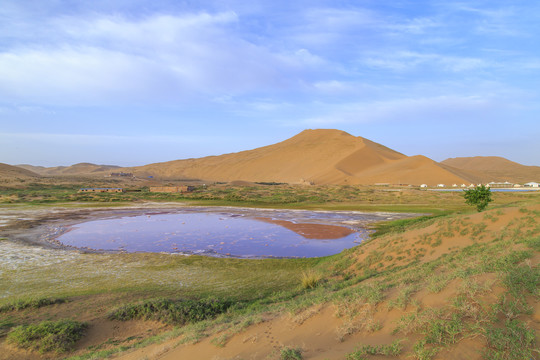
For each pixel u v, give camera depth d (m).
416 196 84.44
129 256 27.02
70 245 32.84
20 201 78.19
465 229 17.05
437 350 4.73
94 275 21.20
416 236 18.55
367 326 6.18
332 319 7.07
